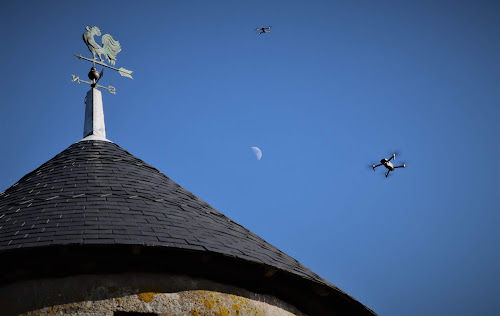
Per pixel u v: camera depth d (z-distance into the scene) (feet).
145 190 83.51
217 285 73.87
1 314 67.31
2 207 79.97
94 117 99.71
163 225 75.46
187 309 70.85
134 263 71.15
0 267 69.21
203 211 84.89
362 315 85.71
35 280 69.00
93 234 70.49
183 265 73.00
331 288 80.43
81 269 69.77
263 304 76.48
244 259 74.38
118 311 68.49
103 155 91.35
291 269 78.54
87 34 107.76
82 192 80.12
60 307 67.77
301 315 80.59
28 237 70.18
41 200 78.84
